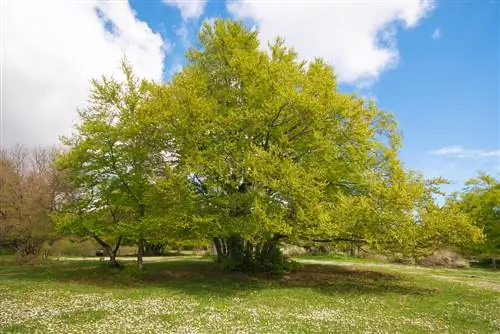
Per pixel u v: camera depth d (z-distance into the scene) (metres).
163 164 20.17
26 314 11.28
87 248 40.50
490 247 39.62
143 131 19.59
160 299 14.44
